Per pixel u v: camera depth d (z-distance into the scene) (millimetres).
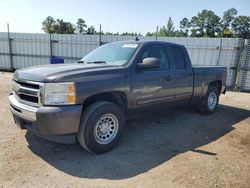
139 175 3363
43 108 3424
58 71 3666
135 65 4371
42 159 3715
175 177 3322
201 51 12477
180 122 5824
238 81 11836
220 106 7883
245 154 4137
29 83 3643
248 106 8148
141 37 13680
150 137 4793
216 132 5270
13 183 3059
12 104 3932
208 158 3930
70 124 3510
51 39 16078
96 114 3760
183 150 4242
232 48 11727
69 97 3482
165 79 4906
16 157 3729
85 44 15125
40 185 3041
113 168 3533
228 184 3182
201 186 3119
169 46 5258
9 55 17516
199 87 5957
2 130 4809
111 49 4953
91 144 3783
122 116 4160
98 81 3781
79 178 3236
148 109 4789
